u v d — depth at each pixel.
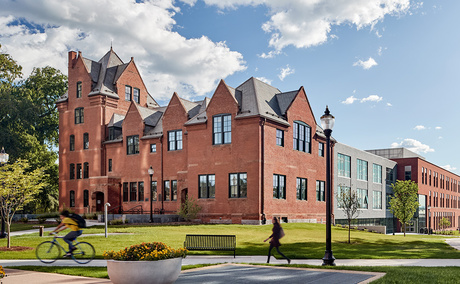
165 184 43.97
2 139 56.91
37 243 22.92
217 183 38.06
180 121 43.12
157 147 44.75
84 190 50.44
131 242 22.81
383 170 67.44
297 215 40.81
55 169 66.31
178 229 30.44
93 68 53.06
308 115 43.94
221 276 12.63
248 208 36.03
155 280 10.91
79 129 51.59
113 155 48.62
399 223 71.44
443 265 17.45
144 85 55.88
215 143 38.66
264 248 23.09
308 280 11.85
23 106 61.44
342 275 12.72
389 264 17.67
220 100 38.66
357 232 38.00
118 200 46.94
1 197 21.34
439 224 81.19
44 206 64.75
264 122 36.81
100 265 15.64
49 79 70.19
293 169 40.75
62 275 13.15
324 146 46.94
